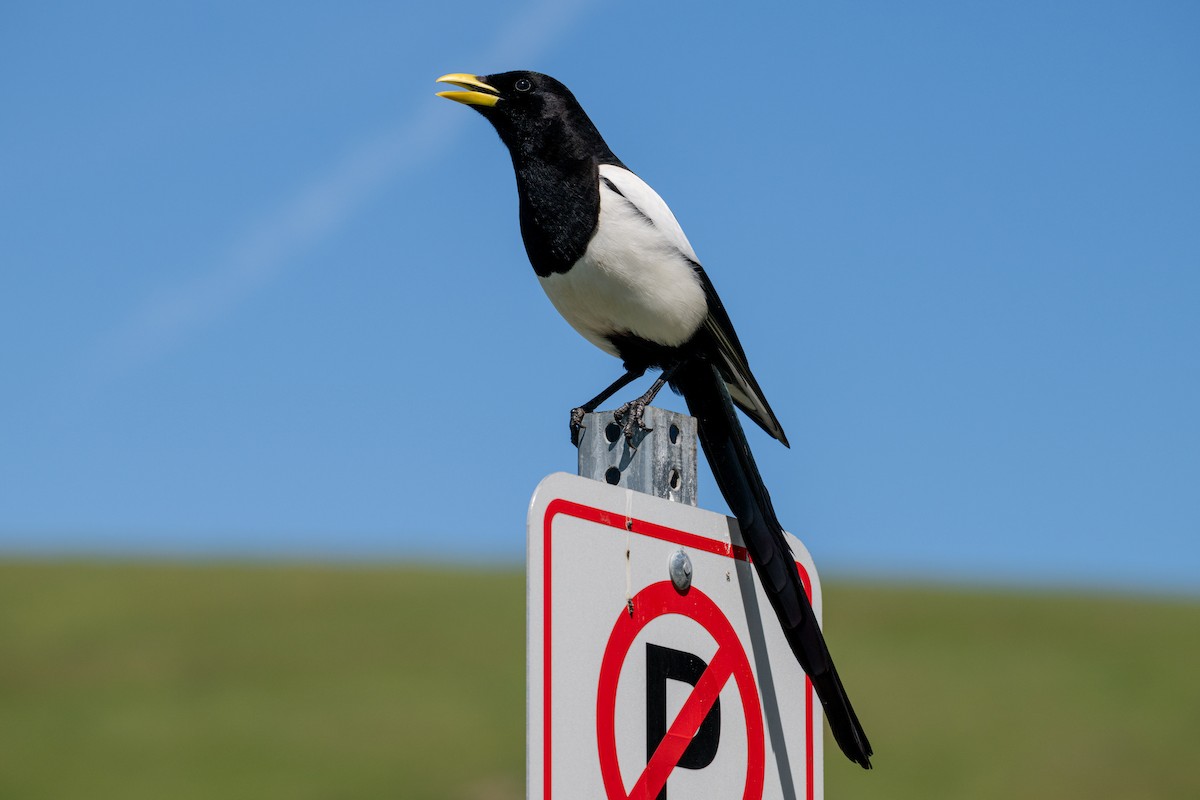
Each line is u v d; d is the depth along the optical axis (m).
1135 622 24.89
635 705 3.31
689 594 3.53
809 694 3.78
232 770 17.88
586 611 3.24
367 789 17.25
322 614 25.34
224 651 23.19
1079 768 17.92
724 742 3.52
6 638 24.03
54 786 17.28
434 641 23.62
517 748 18.73
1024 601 26.61
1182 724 19.50
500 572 29.06
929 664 22.48
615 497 3.38
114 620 25.05
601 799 3.18
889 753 18.69
